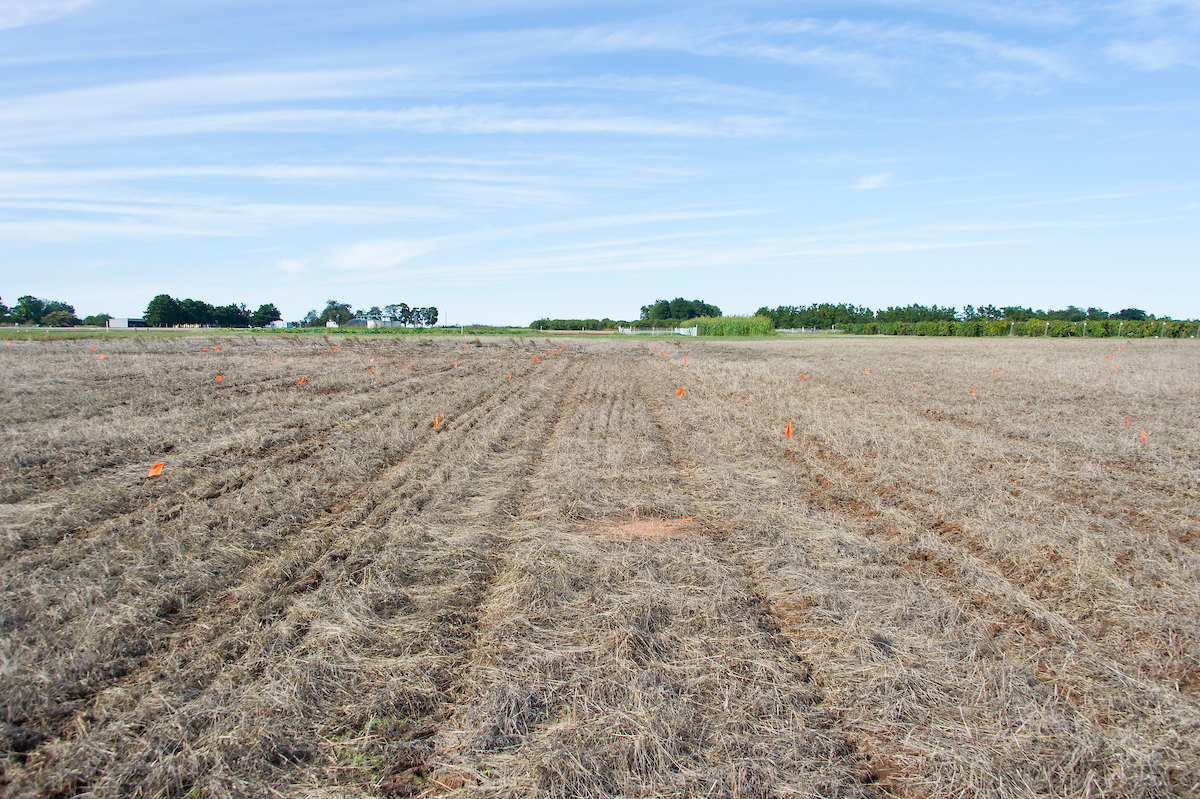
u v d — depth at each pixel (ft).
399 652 15.17
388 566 19.39
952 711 13.23
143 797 10.68
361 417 44.09
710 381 71.92
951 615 17.03
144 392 51.37
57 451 31.96
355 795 10.96
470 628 16.56
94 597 16.67
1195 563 20.39
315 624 15.89
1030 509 25.76
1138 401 57.06
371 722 12.82
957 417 49.73
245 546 20.58
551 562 20.21
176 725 12.16
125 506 24.40
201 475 28.89
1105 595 18.30
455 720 12.94
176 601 16.96
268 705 12.82
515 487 28.89
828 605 17.70
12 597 16.61
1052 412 51.03
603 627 16.28
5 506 23.53
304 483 27.45
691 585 18.79
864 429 41.60
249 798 10.78
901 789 11.36
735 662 14.80
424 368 79.92
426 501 26.43
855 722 12.99
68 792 10.73
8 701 12.55
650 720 12.58
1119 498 28.30
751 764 11.60
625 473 31.24
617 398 58.54
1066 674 14.62
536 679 14.05
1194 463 34.40
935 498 27.43
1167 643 15.87
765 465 33.45
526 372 79.66
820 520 24.72
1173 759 11.97
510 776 11.35
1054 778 11.49
